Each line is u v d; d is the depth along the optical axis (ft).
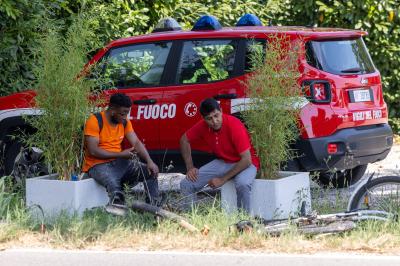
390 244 76.95
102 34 132.98
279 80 89.25
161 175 124.36
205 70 103.60
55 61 90.63
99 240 79.71
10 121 108.88
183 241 78.89
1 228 81.61
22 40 127.24
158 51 106.83
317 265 71.41
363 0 157.38
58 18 135.85
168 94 104.53
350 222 79.97
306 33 99.81
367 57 107.24
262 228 80.18
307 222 81.25
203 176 91.81
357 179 112.06
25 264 73.15
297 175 90.79
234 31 103.14
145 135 105.50
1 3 120.98
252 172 88.79
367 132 102.06
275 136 89.30
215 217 84.64
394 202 84.33
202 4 152.15
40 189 89.04
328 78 99.30
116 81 107.96
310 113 97.81
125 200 89.92
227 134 90.12
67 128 90.33
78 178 90.99
